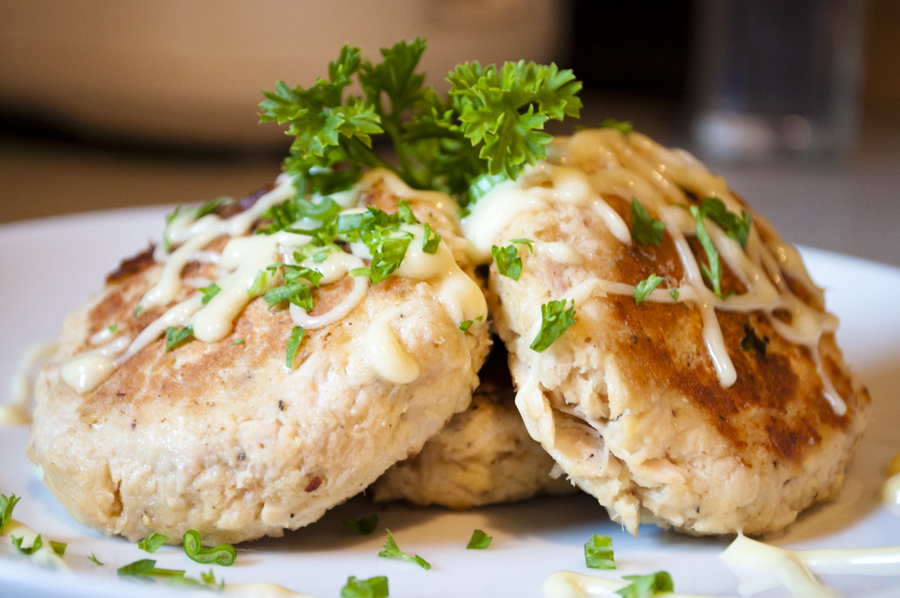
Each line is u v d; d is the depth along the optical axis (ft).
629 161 0.73
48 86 1.71
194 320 0.66
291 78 1.64
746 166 1.86
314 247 0.67
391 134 0.72
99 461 0.63
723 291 0.68
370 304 0.64
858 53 1.86
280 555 0.63
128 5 1.58
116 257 1.01
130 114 1.74
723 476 0.63
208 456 0.62
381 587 0.60
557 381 0.63
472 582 0.61
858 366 0.85
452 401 0.65
